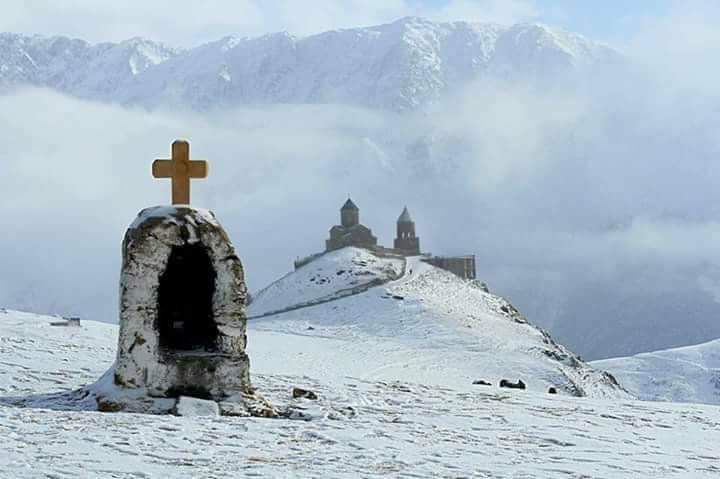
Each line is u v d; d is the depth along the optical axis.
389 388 37.69
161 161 31.17
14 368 35.84
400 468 21.33
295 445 23.89
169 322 31.00
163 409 28.41
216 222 30.06
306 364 82.06
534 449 24.84
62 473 19.22
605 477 21.14
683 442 27.58
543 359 156.88
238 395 29.31
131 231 29.52
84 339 47.38
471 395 37.12
